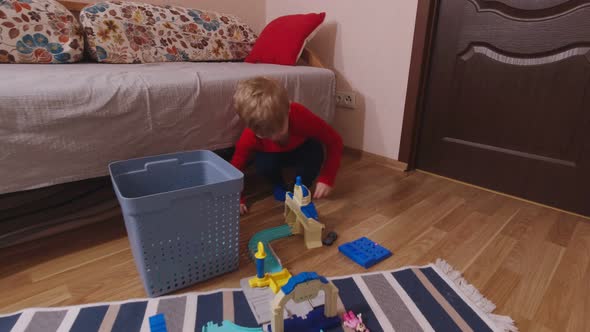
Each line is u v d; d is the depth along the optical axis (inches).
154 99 40.1
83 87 35.6
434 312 30.6
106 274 34.7
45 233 40.9
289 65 64.7
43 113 33.3
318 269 36.2
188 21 65.4
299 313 29.3
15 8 48.7
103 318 29.0
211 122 46.3
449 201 52.8
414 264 37.4
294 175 60.7
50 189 47.9
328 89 63.5
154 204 28.5
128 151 39.9
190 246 32.0
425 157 64.4
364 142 70.8
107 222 44.0
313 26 65.7
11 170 32.9
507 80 52.1
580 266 37.6
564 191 50.3
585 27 44.4
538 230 44.9
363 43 65.8
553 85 48.4
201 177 41.4
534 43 48.6
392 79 63.0
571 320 30.3
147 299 31.3
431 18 56.3
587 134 47.0
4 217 42.9
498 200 53.7
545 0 46.5
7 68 42.2
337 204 50.9
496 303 32.1
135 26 58.5
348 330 28.4
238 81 48.1
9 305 30.4
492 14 51.3
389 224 45.6
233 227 34.2
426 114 62.3
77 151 36.2
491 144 56.0
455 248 40.5
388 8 60.4
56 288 32.6
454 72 57.2
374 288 33.3
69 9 58.6
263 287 32.4
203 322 28.9
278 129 40.7
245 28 73.6
